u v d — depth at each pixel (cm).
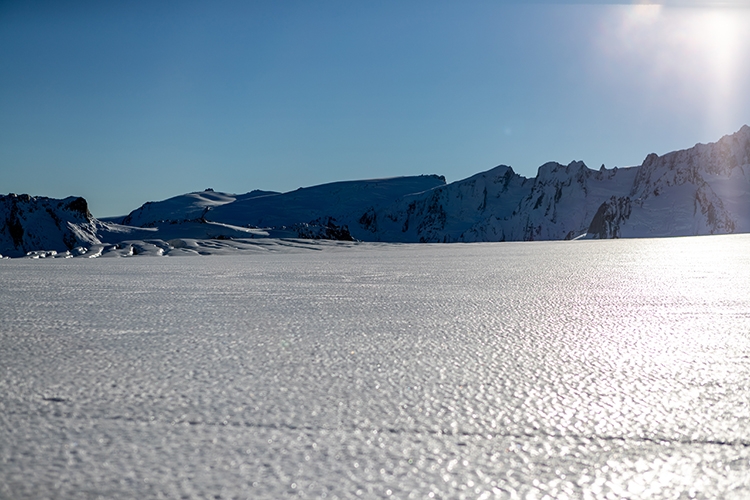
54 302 640
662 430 226
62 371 319
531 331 446
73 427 227
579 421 236
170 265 1448
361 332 442
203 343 399
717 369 325
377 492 170
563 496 170
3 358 353
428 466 190
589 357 355
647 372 318
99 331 449
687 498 170
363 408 251
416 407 253
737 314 531
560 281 864
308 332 442
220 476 181
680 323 483
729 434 222
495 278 926
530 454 201
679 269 1072
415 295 691
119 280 948
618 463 195
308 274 1050
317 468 188
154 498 167
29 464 191
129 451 202
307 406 254
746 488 177
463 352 369
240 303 624
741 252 1664
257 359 348
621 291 723
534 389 283
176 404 256
